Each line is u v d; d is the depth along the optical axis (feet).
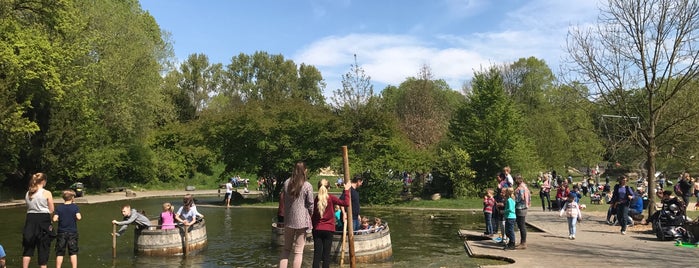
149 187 169.17
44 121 125.70
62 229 35.88
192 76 256.93
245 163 118.11
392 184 112.78
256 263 44.34
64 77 113.50
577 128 81.10
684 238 50.03
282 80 304.71
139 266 42.63
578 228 61.87
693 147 70.74
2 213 88.69
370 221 53.31
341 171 112.57
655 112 62.49
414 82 183.62
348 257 43.01
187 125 198.80
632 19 61.82
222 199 132.36
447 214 91.71
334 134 113.70
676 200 51.72
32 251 33.88
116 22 143.74
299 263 28.12
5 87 94.22
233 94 306.55
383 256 44.80
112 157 151.84
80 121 134.10
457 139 140.87
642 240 51.24
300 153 115.34
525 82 238.89
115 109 140.05
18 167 124.77
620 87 64.03
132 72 145.79
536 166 127.34
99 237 59.77
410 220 81.00
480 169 122.42
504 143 119.55
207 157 187.83
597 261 38.99
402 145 116.37
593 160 171.32
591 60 65.00
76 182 139.74
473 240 54.80
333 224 30.22
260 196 126.93
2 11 97.14
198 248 49.78
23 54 93.56
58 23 108.88
